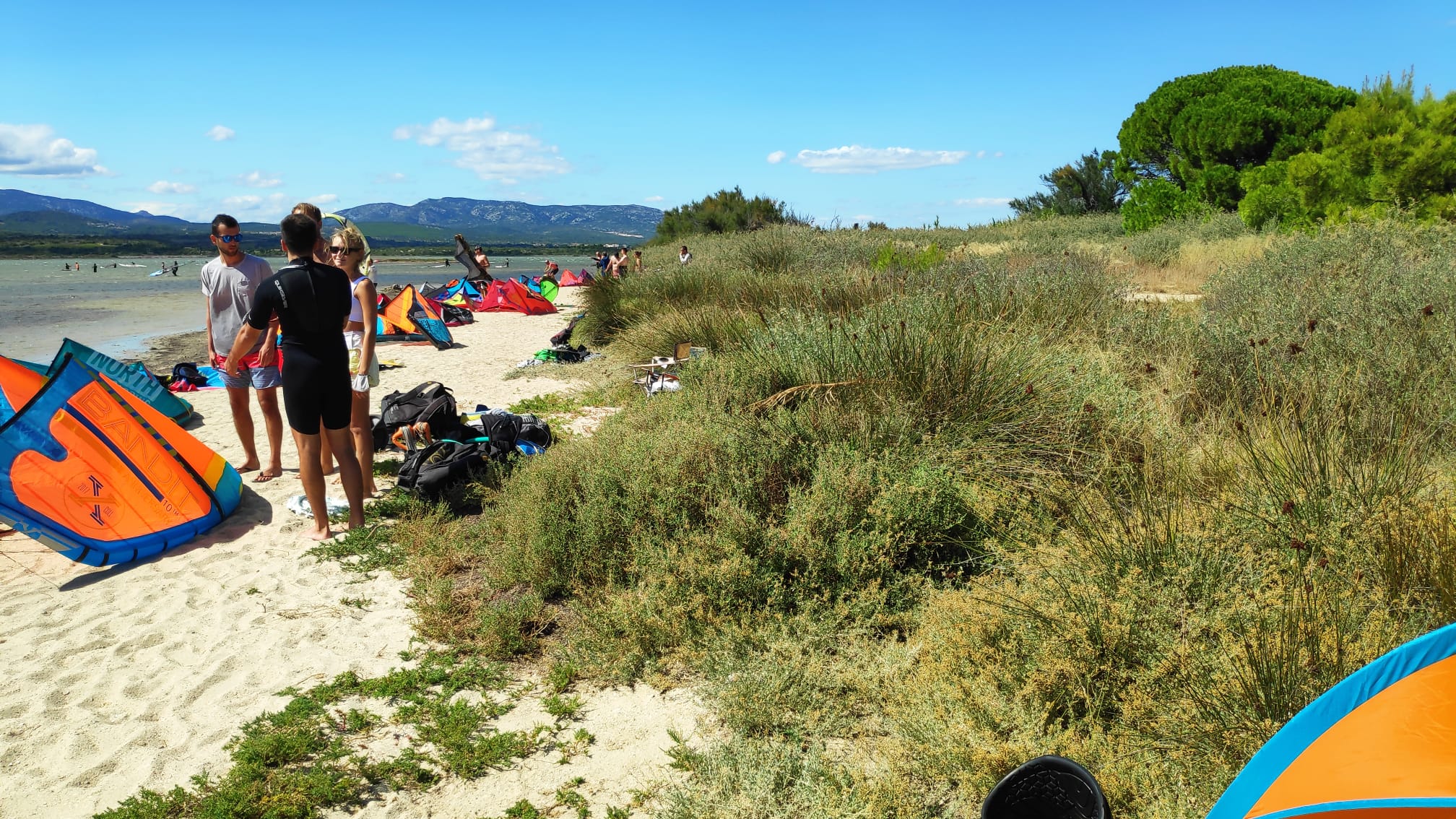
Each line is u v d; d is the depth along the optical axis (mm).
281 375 6090
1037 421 5031
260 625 4094
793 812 2674
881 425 4992
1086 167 34594
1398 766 1455
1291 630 2756
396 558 4809
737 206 44969
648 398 7043
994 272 9781
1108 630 3000
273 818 2742
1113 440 4746
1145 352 6691
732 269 15867
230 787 2859
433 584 4363
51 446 4629
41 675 3654
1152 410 5285
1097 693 2926
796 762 2896
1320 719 1576
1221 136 22422
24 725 3281
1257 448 4328
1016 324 6988
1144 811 2389
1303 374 5227
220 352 6152
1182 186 25000
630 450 5020
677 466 4723
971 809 2639
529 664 3785
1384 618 2795
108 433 4852
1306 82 23188
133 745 3158
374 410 8852
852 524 4289
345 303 4926
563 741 3201
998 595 3484
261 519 5469
